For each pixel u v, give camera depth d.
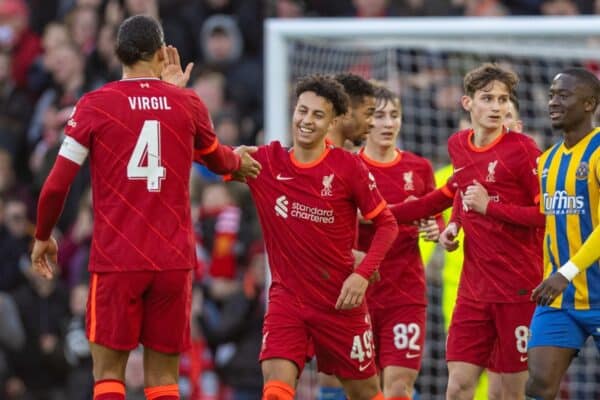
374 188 30.41
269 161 30.44
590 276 29.84
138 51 28.50
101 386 28.28
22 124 58.94
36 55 60.69
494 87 32.34
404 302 34.62
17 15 61.38
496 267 32.53
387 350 34.62
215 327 46.38
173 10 59.06
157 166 28.09
